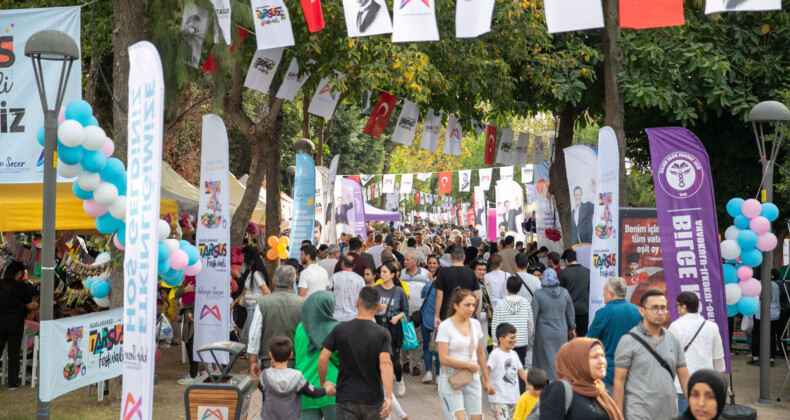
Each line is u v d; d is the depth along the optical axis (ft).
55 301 38.70
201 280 32.63
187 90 73.41
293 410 19.60
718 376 11.55
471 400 22.63
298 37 42.75
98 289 30.17
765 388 34.68
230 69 37.52
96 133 24.66
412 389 36.32
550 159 61.62
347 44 42.39
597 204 30.99
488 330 37.29
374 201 164.04
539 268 44.16
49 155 24.52
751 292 32.83
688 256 29.30
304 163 48.08
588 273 36.11
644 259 33.01
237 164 114.11
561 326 30.63
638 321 22.52
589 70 54.44
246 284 37.91
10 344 33.50
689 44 50.26
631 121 61.67
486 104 64.18
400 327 34.27
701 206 29.19
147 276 18.75
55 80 29.99
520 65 58.03
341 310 33.19
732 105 51.67
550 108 61.98
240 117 45.52
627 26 23.76
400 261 49.32
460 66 52.75
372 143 158.81
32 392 32.89
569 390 13.89
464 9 25.02
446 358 22.44
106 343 28.22
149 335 18.61
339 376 19.83
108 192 25.17
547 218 56.49
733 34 52.95
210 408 19.77
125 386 19.79
